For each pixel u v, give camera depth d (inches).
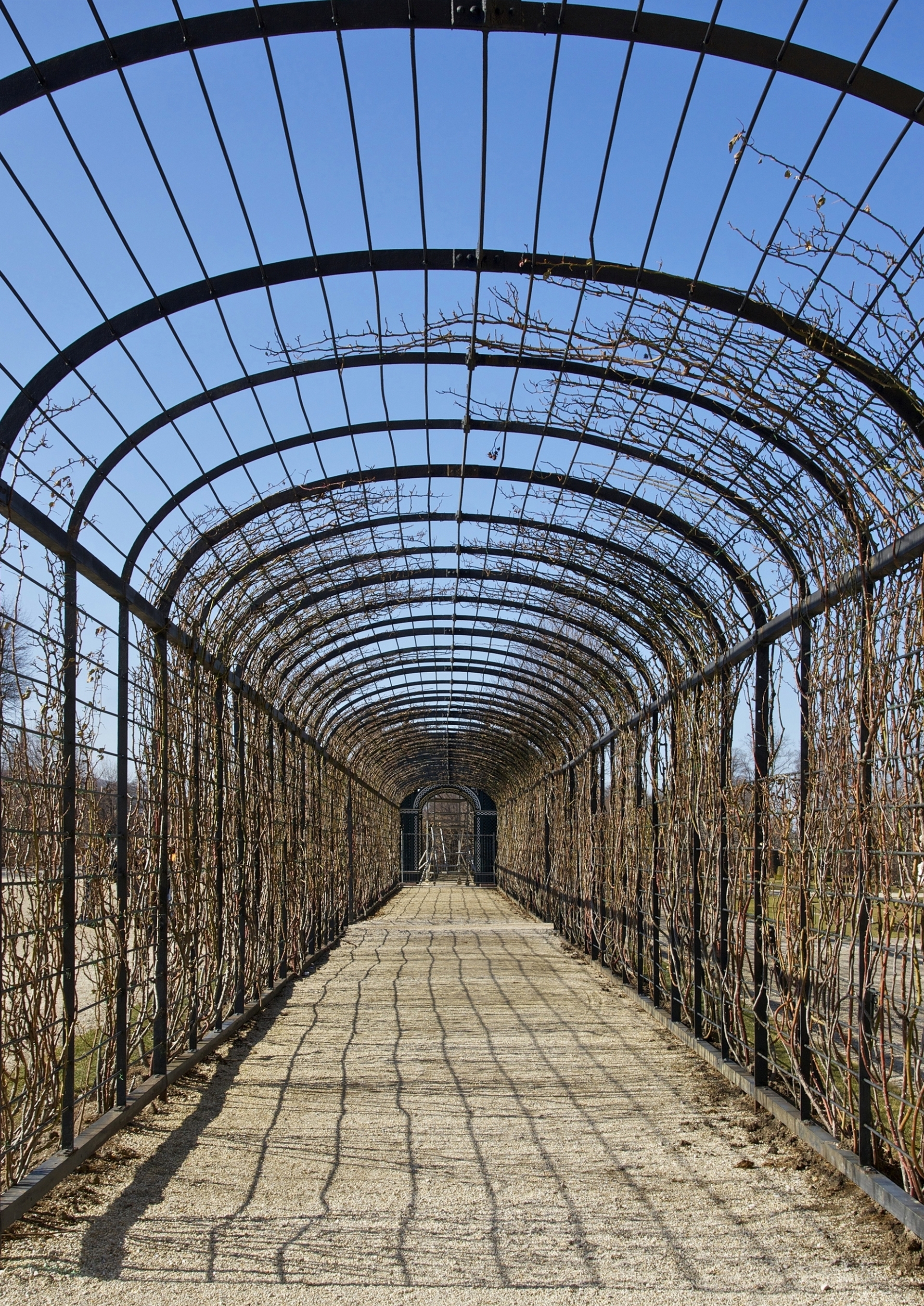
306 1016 302.0
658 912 299.1
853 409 151.1
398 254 160.2
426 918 684.1
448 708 637.3
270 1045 260.2
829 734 164.9
